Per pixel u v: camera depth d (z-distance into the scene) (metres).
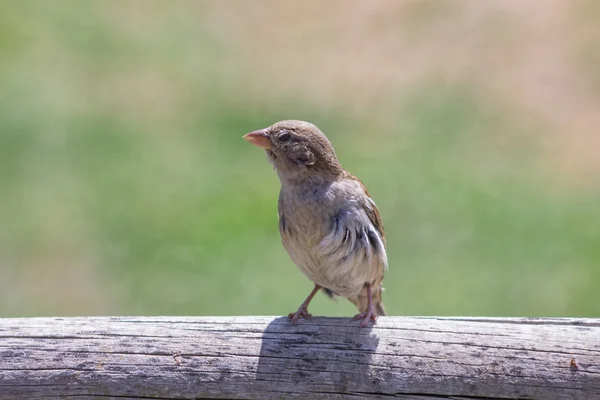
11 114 16.98
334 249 7.02
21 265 13.03
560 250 13.27
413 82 19.30
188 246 13.33
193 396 5.75
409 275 12.71
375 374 5.74
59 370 5.68
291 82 19.38
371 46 20.83
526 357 5.67
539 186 15.17
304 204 7.06
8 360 5.69
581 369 5.63
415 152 16.38
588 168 15.96
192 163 15.69
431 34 21.11
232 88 19.00
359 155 16.20
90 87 18.55
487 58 20.02
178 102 18.19
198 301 12.21
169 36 21.00
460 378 5.68
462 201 14.54
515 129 17.36
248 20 21.95
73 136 16.48
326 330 5.89
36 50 19.86
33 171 15.28
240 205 14.26
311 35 21.36
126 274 12.79
